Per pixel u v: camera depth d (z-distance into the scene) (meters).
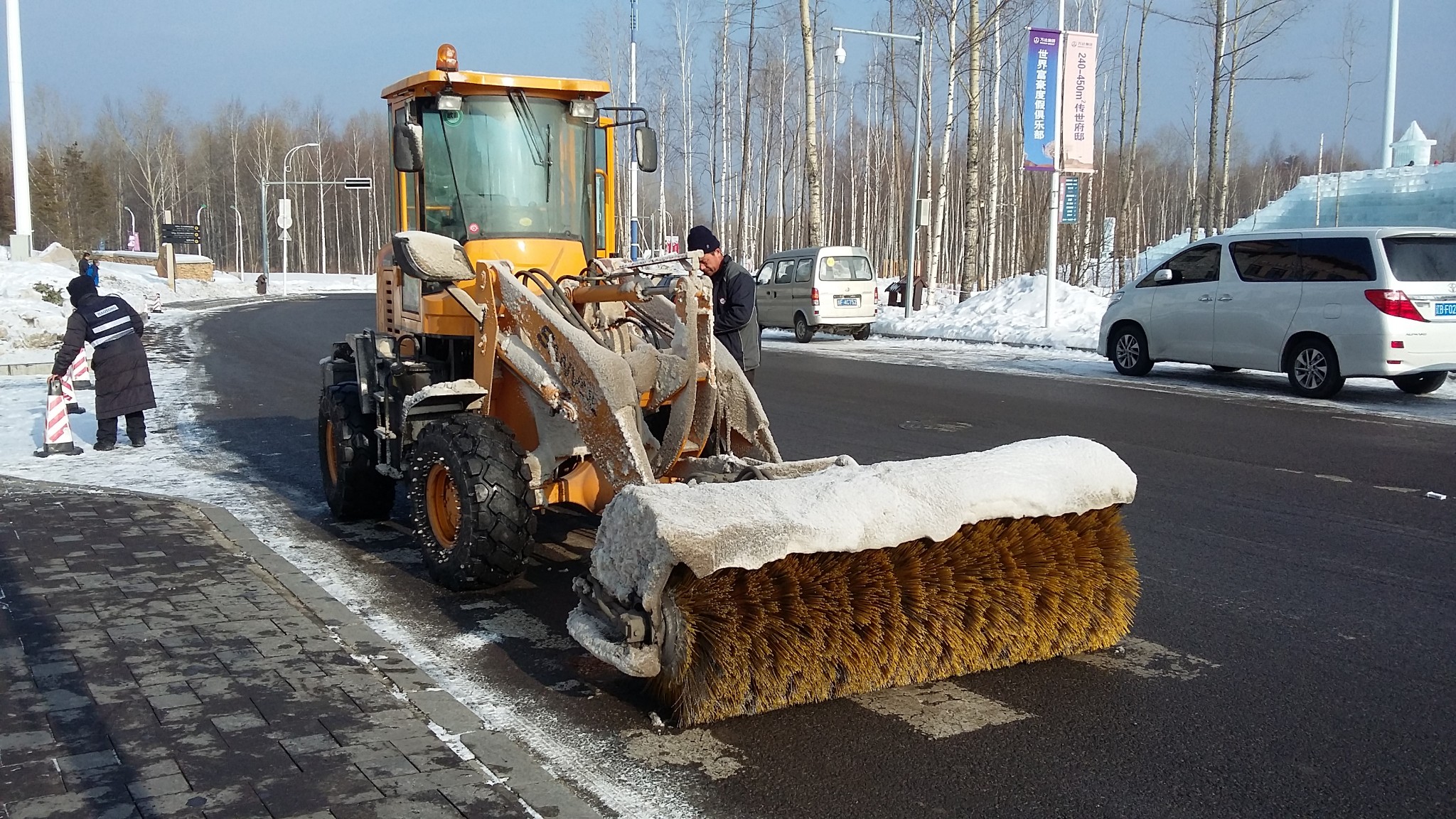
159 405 12.73
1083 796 3.44
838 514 3.95
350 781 3.38
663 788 3.49
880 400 12.77
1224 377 14.77
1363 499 7.54
